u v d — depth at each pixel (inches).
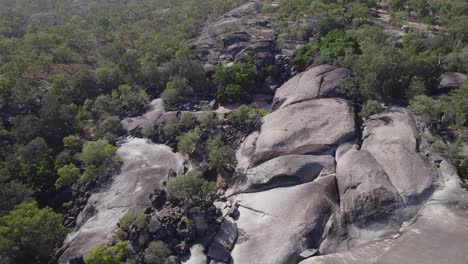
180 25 3442.4
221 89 2374.5
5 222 1346.0
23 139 1934.1
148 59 2677.2
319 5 3255.4
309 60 2416.3
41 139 1846.7
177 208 1445.6
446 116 1710.1
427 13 3184.1
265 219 1391.5
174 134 2014.0
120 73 2524.6
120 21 3870.6
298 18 3171.8
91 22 3858.3
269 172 1571.1
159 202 1528.1
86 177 1672.0
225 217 1455.5
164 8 4473.4
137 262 1263.5
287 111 1916.8
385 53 2047.2
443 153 1509.6
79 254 1347.2
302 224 1302.9
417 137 1589.6
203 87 2502.5
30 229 1302.9
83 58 2898.6
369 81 1962.4
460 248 1143.0
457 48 2343.8
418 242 1195.9
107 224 1472.7
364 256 1188.5
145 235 1337.4
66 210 1624.0
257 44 2778.1
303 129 1749.5
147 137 2042.3
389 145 1555.1
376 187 1360.7
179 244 1321.4
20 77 2386.8
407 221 1279.5
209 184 1509.6
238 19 3535.9
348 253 1211.9
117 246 1262.3
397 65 1947.6
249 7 3828.7
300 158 1589.6
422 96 1763.0
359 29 2834.6
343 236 1283.2
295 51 2605.8
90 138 2094.0
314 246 1263.5
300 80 2160.4
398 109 1818.4
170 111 2228.1
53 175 1711.4
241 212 1470.2
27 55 2687.0
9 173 1662.2
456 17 2817.4
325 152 1616.6
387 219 1290.6
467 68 2105.1
